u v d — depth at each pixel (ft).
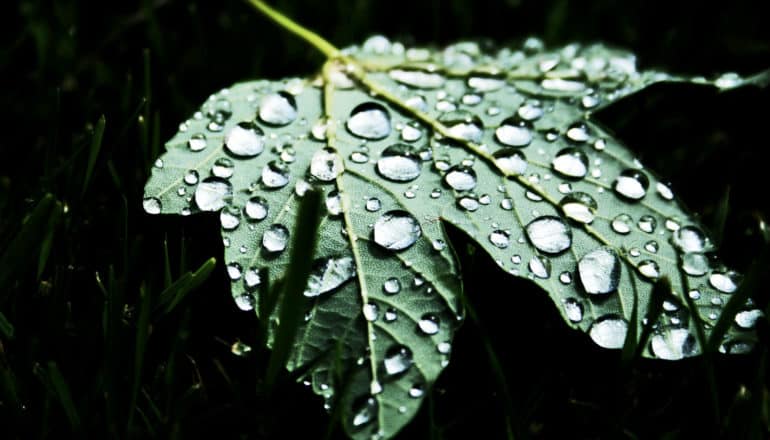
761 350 1.08
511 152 1.13
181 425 1.06
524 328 1.13
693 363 1.10
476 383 1.11
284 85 1.18
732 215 1.23
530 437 1.09
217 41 1.37
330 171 1.11
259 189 1.10
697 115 1.30
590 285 1.07
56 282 1.10
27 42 1.34
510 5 1.42
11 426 1.06
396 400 1.03
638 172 1.13
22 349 1.08
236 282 1.07
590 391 1.11
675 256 1.09
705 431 1.09
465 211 1.10
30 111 1.27
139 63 1.32
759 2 1.39
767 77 1.18
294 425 1.08
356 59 1.22
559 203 1.11
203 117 1.14
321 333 1.05
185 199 1.10
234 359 1.11
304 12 1.39
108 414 1.05
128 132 1.21
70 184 1.16
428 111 1.17
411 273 1.07
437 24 1.38
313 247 1.02
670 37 1.36
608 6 1.40
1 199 1.20
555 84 1.19
